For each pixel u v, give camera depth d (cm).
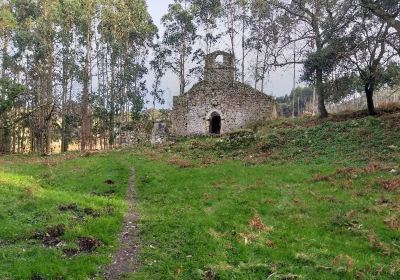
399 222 1275
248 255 1126
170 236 1271
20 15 5088
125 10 5031
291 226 1316
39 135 4906
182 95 4078
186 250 1169
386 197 1493
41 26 4759
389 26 2255
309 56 2648
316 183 1759
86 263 1059
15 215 1383
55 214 1401
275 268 1048
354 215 1356
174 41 5038
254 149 2717
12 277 967
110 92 4841
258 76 3198
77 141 5397
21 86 4488
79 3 4753
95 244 1187
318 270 1037
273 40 3038
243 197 1627
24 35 4609
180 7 4978
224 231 1295
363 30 2464
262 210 1469
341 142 2438
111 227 1329
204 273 1020
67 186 2016
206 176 2052
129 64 5072
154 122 4094
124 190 1923
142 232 1317
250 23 3400
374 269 1027
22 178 2095
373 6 2195
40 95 4922
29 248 1134
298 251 1136
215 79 4050
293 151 2464
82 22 4775
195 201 1639
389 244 1155
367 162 2009
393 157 2011
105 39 4909
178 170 2283
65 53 4838
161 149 3180
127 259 1120
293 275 998
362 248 1148
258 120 3878
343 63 2572
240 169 2155
